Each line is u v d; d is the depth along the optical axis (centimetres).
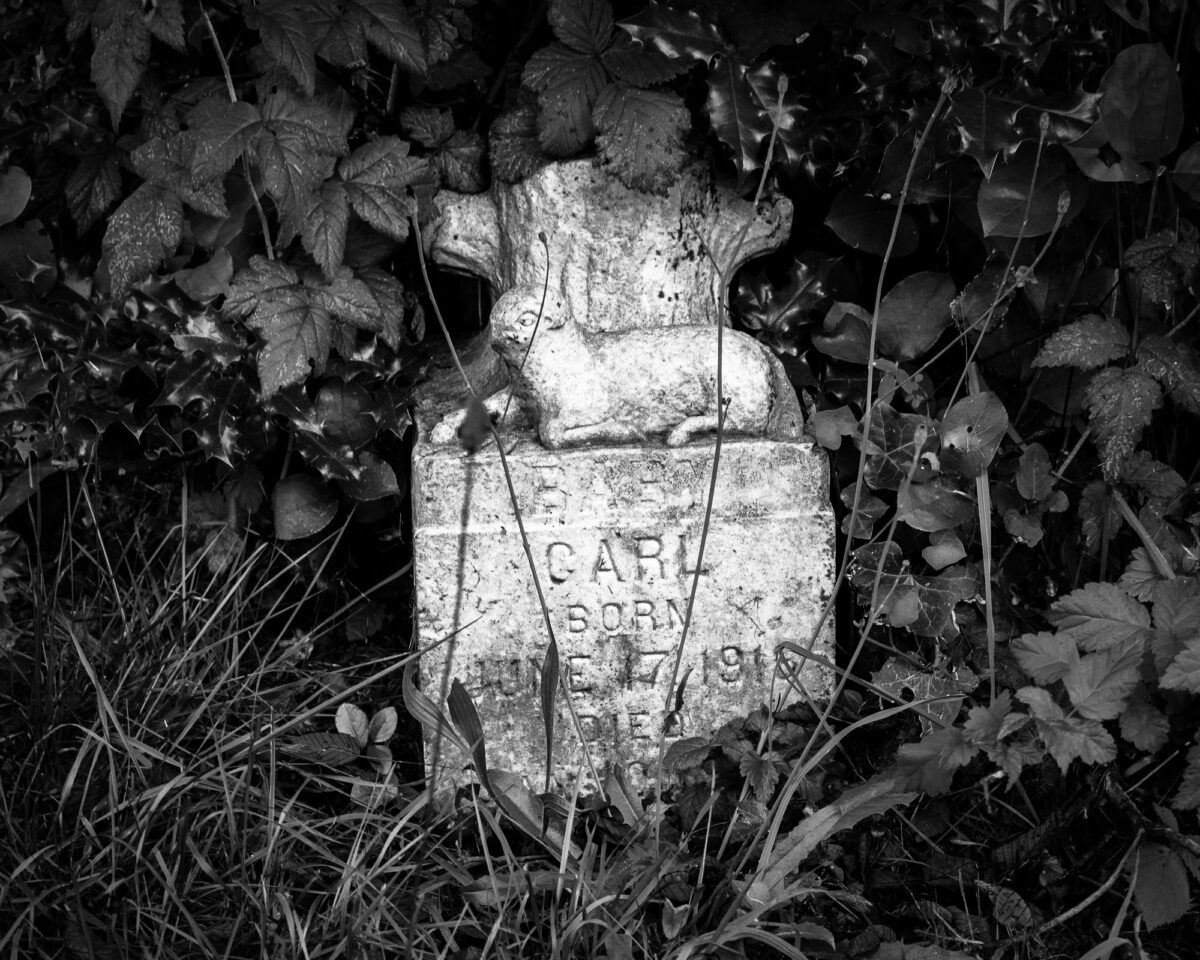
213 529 146
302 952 113
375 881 122
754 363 128
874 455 131
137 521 146
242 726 130
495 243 136
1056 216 131
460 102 143
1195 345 136
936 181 133
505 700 130
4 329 142
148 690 131
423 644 129
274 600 145
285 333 131
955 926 120
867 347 138
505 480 127
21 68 140
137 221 131
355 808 129
